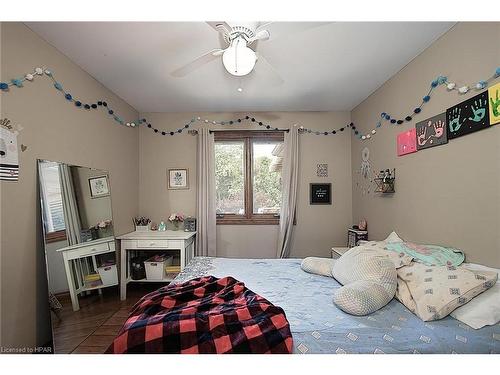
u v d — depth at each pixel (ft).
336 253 9.87
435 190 6.34
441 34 6.08
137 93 9.66
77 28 5.78
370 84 9.02
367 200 10.20
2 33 5.12
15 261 5.33
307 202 11.85
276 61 7.43
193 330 3.48
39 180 5.95
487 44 4.93
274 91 9.63
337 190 11.86
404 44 6.52
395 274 5.15
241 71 5.68
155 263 10.00
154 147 11.88
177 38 6.21
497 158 4.75
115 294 9.20
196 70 7.92
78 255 7.27
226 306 4.27
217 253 11.85
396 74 8.13
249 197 11.91
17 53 5.44
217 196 12.05
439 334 3.79
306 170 11.90
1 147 5.05
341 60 7.37
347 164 11.89
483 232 5.02
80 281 7.25
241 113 11.89
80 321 7.07
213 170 11.59
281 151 12.05
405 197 7.63
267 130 11.84
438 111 6.25
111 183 9.40
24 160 5.60
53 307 6.07
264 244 11.87
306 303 4.97
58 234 6.48
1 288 5.03
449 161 5.88
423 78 6.81
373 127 9.73
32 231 5.77
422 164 6.84
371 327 4.00
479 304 4.10
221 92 9.68
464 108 5.41
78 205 7.41
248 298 4.53
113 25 5.69
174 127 11.92
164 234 10.42
